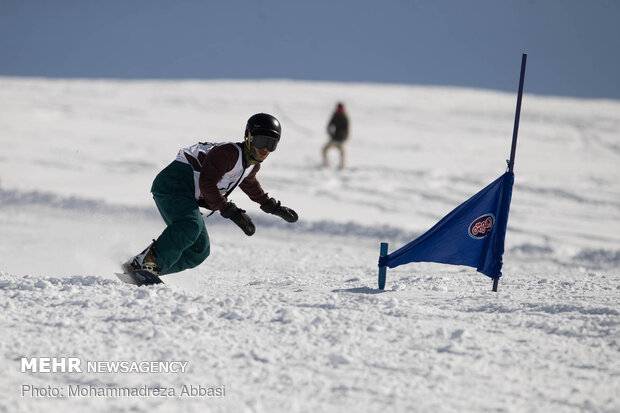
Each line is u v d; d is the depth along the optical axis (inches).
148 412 281.0
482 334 399.5
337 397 302.0
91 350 360.8
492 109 4845.0
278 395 303.7
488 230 568.7
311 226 1451.8
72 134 3181.6
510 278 698.8
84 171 2267.5
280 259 1003.9
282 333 398.0
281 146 3034.0
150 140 3102.9
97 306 456.8
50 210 1605.6
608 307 451.8
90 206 1611.7
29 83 5526.6
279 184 2043.6
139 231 1273.4
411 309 461.7
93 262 791.1
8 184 1881.2
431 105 4972.9
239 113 4185.5
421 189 2012.8
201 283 647.8
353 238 1379.2
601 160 2837.1
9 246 994.1
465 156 2861.7
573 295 532.7
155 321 418.3
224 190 576.1
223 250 1096.8
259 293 552.7
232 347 370.6
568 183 2160.4
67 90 5044.3
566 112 4805.6
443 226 573.3
